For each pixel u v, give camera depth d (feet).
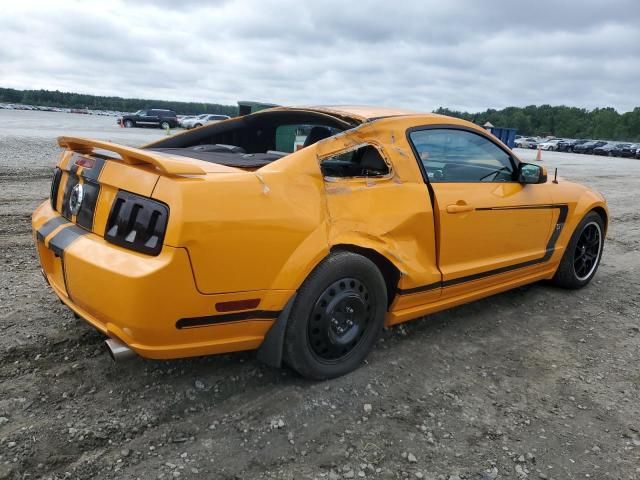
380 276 9.93
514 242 13.11
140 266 7.54
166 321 7.74
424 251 10.84
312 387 9.59
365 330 10.10
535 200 13.43
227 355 10.51
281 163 8.95
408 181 10.57
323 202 9.14
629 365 11.37
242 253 8.04
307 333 9.13
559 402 9.76
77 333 10.94
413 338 12.01
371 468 7.68
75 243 8.51
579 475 7.82
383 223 9.89
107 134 90.12
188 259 7.58
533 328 13.07
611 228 26.96
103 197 8.57
